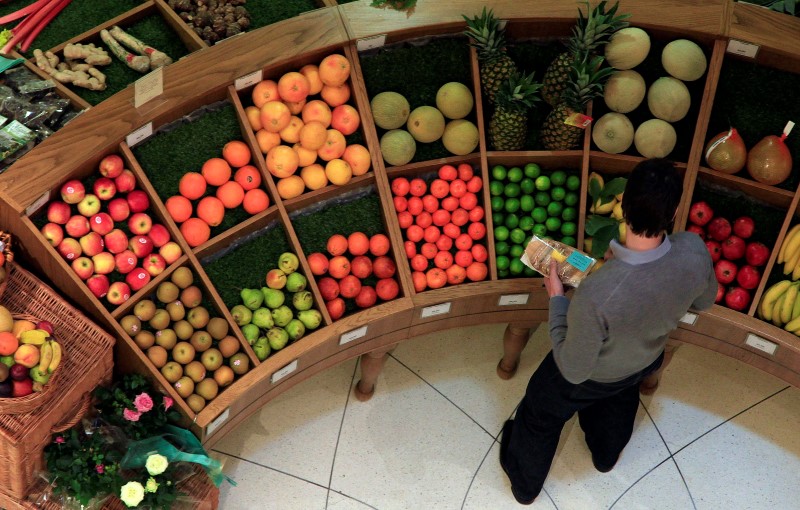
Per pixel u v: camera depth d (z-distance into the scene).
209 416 3.31
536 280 3.71
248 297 3.49
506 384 4.22
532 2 3.62
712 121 3.79
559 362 2.95
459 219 3.75
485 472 3.95
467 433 4.05
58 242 3.13
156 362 3.27
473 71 3.67
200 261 3.51
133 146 3.34
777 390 4.26
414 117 3.65
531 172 3.78
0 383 2.81
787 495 3.96
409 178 3.78
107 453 3.17
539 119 3.84
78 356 3.09
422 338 4.33
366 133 3.59
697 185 3.81
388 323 3.68
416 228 3.73
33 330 2.93
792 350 3.57
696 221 3.77
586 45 3.48
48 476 3.16
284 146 3.46
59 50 3.58
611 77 3.62
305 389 4.10
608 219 3.65
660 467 4.00
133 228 3.29
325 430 3.99
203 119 3.45
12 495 3.14
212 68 3.31
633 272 2.69
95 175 3.27
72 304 3.30
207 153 3.46
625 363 3.02
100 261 3.21
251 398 3.53
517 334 3.99
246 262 3.56
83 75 3.50
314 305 3.62
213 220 3.41
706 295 3.08
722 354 4.05
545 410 3.44
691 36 3.65
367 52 3.64
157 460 3.12
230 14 3.72
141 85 3.23
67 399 3.03
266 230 3.62
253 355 3.43
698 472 4.00
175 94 3.26
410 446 3.99
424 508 3.83
